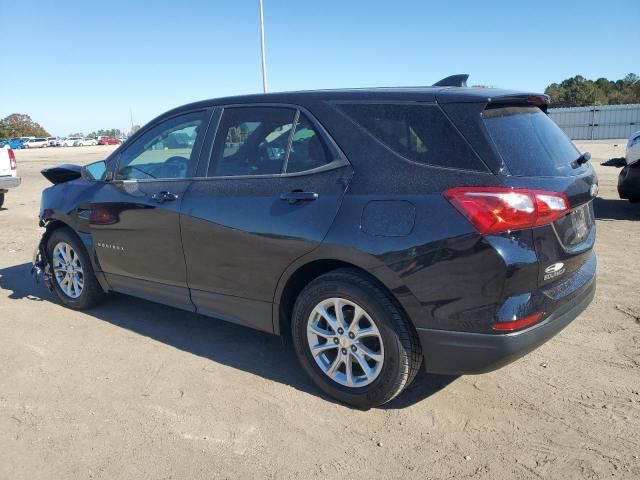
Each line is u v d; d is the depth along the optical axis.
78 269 5.15
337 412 3.41
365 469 2.88
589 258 3.64
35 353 4.28
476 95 3.13
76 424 3.31
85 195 4.86
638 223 8.52
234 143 3.94
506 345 2.92
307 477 2.83
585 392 3.58
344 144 3.39
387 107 3.33
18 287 6.02
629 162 9.09
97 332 4.70
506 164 2.96
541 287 3.03
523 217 2.87
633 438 3.09
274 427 3.26
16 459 2.99
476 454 2.98
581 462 2.90
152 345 4.42
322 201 3.36
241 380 3.83
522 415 3.34
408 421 3.30
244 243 3.68
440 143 3.10
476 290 2.91
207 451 3.04
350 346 3.37
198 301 4.14
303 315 3.51
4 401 3.58
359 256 3.17
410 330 3.18
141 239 4.38
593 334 4.44
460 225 2.91
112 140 89.81
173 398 3.60
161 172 4.36
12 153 12.21
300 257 3.42
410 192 3.08
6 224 10.16
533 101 3.48
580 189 3.23
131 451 3.05
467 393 3.60
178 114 4.38
